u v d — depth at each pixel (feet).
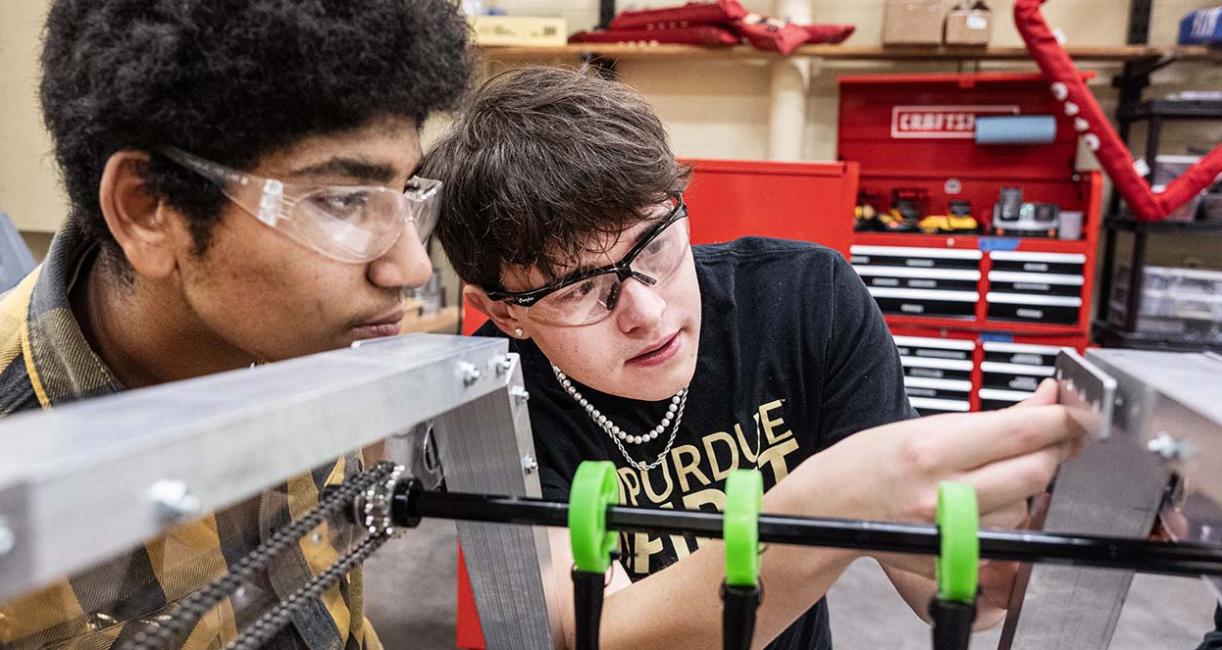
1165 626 6.51
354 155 1.65
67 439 0.75
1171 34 9.07
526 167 2.17
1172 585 7.13
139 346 1.94
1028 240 7.84
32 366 1.85
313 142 1.60
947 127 8.73
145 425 0.80
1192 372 1.32
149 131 1.54
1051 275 7.86
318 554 2.15
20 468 0.66
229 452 0.85
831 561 1.67
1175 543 1.23
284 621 1.39
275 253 1.66
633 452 2.86
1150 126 7.86
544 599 1.87
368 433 1.09
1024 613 1.74
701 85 10.00
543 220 2.18
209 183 1.58
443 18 1.82
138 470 0.75
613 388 2.61
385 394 1.12
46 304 1.86
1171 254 9.34
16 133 8.54
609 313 2.40
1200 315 8.04
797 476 1.58
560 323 2.43
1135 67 8.79
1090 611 1.70
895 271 8.19
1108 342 8.59
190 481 0.80
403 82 1.65
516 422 1.69
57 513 0.68
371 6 1.57
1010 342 8.06
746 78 9.88
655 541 2.80
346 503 1.48
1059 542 1.23
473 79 2.08
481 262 2.37
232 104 1.51
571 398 2.84
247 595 2.06
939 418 1.47
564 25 8.79
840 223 5.67
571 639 2.08
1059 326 7.92
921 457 1.39
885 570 2.59
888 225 8.46
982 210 8.82
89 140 1.60
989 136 8.29
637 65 10.08
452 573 7.57
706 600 1.81
